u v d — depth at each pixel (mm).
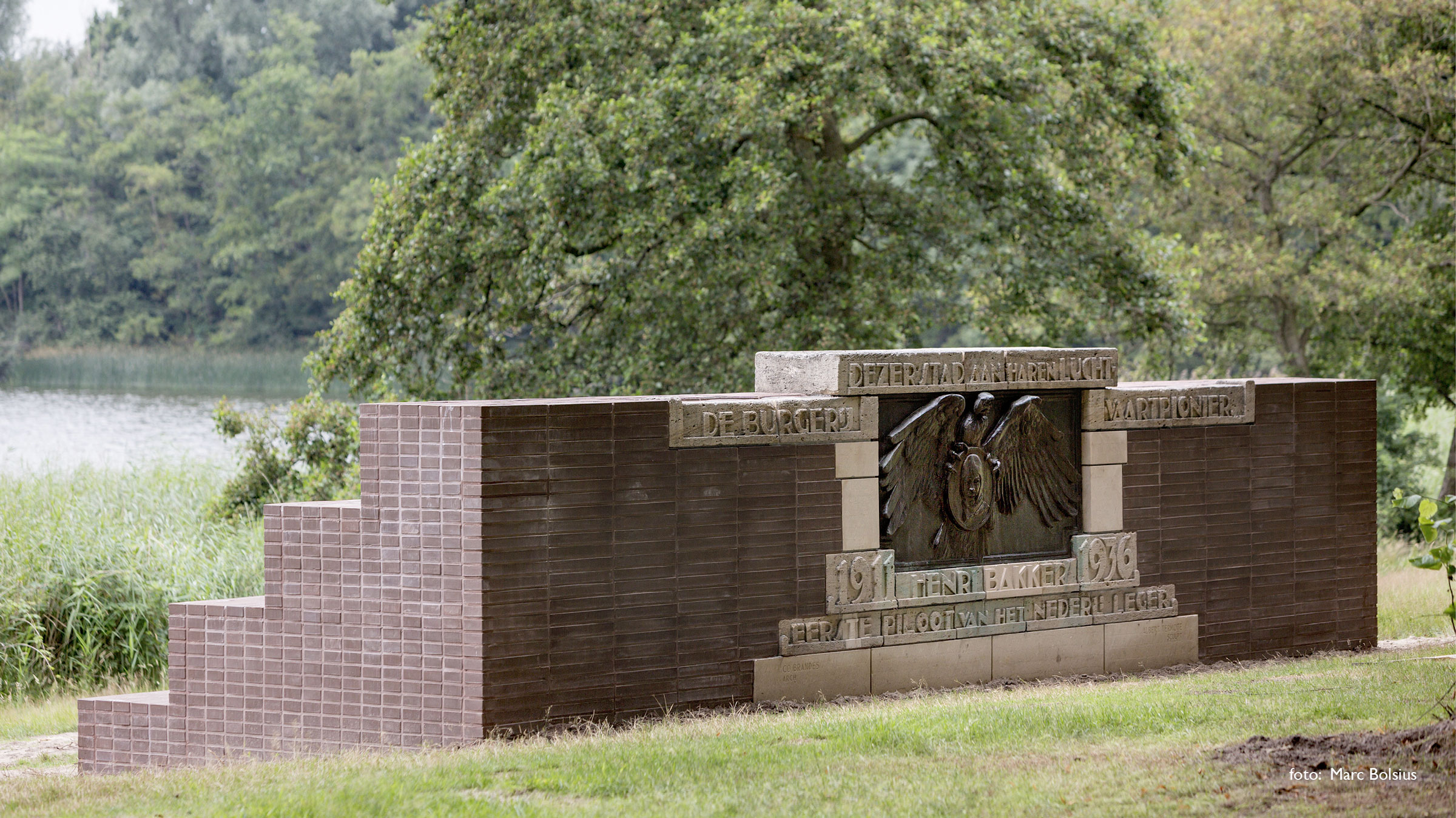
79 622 16938
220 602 10648
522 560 9617
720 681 10367
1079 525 12055
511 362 21812
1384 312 27297
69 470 24781
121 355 80062
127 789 8117
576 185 19500
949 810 6566
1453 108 25547
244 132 80125
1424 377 28703
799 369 11133
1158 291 21266
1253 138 29328
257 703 10312
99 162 83062
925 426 11312
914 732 8391
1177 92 21516
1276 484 12922
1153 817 6234
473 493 9500
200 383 71062
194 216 84312
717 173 20172
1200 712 8570
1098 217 21000
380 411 9852
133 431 44906
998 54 19109
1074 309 23000
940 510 11430
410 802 7043
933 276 22562
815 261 21344
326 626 10047
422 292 21172
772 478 10602
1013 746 7918
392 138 80688
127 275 83125
